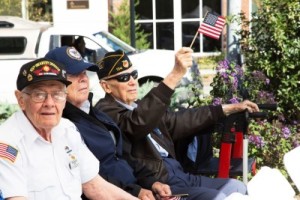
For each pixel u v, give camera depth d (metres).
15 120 3.70
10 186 3.54
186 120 5.51
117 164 4.61
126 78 5.12
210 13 6.10
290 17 8.75
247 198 2.88
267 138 7.30
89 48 13.19
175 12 21.00
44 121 3.66
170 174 5.14
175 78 4.82
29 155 3.65
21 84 3.68
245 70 8.48
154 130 5.34
